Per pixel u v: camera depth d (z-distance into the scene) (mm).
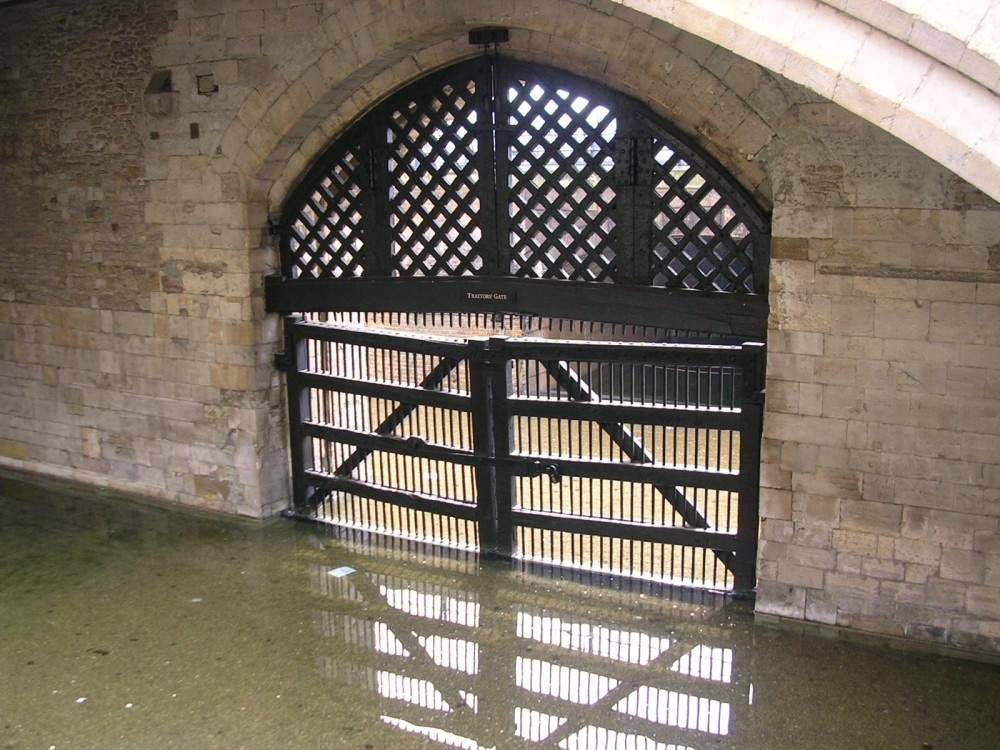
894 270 4980
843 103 3381
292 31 6441
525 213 6309
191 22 6879
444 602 6105
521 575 6477
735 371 5848
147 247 7562
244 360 7266
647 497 7117
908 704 4812
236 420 7414
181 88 7047
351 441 7277
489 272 6484
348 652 5469
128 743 4598
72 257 8023
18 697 5023
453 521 7441
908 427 5102
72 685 5137
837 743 4512
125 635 5707
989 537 5023
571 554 6676
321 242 7152
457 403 6676
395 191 6926
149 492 8055
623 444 6273
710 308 5746
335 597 6199
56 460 8617
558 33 5527
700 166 5602
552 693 5008
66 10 7484
